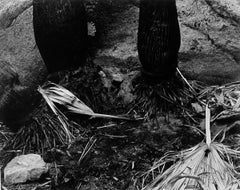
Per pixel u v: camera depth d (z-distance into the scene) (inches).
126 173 97.3
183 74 116.5
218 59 116.4
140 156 99.7
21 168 99.1
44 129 105.9
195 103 108.6
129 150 100.8
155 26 100.7
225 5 117.3
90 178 97.7
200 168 89.1
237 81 115.3
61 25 103.7
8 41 117.0
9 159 105.2
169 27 100.9
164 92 106.3
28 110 110.1
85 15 108.3
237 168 92.0
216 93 111.5
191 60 116.6
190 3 118.3
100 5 120.6
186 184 86.6
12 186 98.3
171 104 106.0
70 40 105.4
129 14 120.1
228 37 116.5
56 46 105.7
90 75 109.3
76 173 98.4
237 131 102.4
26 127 108.5
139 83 108.9
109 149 101.6
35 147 105.5
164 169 95.7
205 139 99.8
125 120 106.9
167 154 97.7
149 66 104.7
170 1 100.0
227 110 105.7
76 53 107.4
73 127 106.2
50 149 103.7
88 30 120.3
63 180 98.0
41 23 104.7
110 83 112.8
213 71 116.6
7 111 109.9
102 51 118.6
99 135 104.3
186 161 91.2
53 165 100.6
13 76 110.8
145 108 107.0
